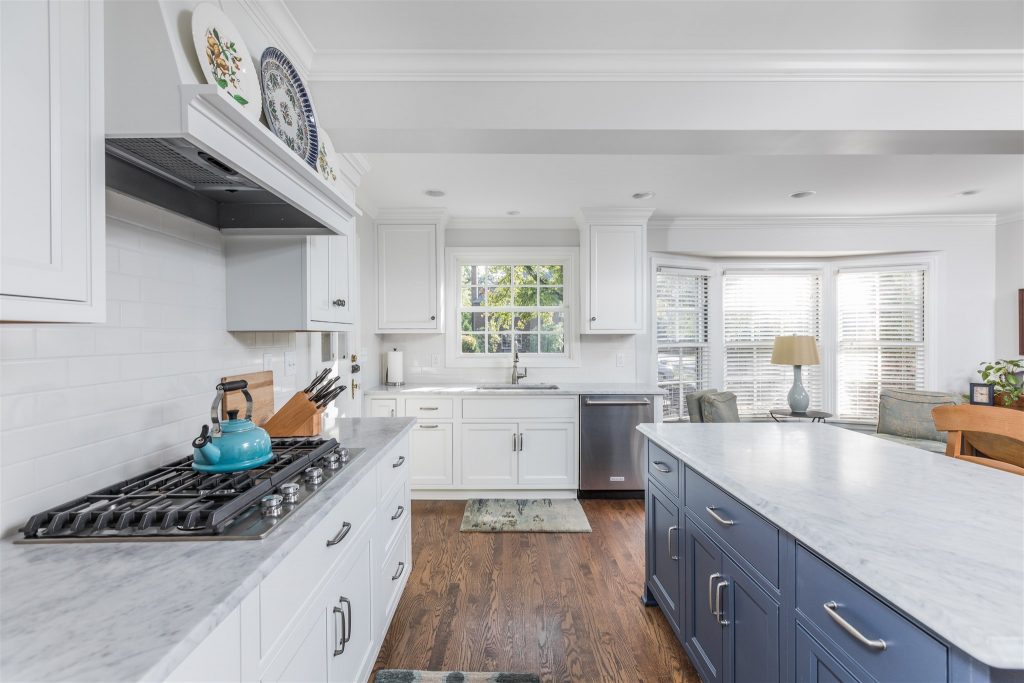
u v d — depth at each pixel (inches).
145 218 53.9
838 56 74.3
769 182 131.0
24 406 39.8
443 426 144.7
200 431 64.0
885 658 32.7
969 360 172.6
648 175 124.3
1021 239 163.2
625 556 108.0
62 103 31.7
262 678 35.3
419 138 79.3
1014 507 44.3
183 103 37.4
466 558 106.9
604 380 170.9
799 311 192.1
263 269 70.9
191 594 29.7
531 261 170.9
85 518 38.5
